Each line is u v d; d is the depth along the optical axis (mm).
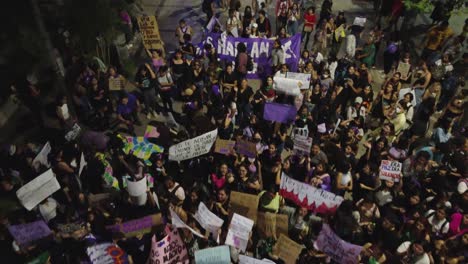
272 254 8117
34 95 11719
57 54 12383
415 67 13984
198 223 8531
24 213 8734
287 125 10969
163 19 16797
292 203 9094
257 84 13602
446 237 8094
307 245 8305
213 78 11914
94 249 7277
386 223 7957
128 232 7891
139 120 12328
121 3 14086
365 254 7656
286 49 12812
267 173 9195
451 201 8570
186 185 9320
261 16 14312
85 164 9492
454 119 10555
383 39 15680
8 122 12281
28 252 7926
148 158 10242
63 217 8445
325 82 11523
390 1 15477
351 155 9438
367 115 11461
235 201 8148
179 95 12133
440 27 13539
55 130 12078
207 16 15703
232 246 7879
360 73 11539
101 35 13234
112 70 11414
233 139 10398
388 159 9281
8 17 13484
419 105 10867
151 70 11766
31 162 9305
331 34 13953
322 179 8680
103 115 11945
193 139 9047
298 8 15078
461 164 9102
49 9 13562
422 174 9109
